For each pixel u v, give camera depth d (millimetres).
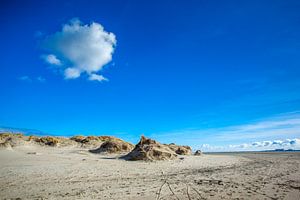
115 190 13109
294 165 27047
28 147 41562
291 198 11422
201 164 27641
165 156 30250
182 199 11352
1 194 12203
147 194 12250
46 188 13539
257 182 15617
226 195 12031
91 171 19734
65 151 40656
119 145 40312
